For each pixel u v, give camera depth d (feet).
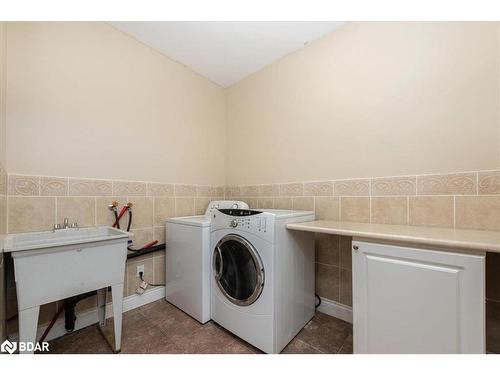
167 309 5.89
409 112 4.57
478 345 2.62
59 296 3.60
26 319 3.32
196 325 5.16
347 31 5.46
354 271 3.57
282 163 6.82
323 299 5.77
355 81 5.32
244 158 7.98
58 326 4.73
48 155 4.68
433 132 4.30
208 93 8.12
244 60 7.04
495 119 3.73
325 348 4.37
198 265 5.28
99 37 5.44
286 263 4.46
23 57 4.41
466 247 2.64
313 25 5.56
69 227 4.89
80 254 3.80
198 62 7.16
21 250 3.21
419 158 4.46
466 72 3.98
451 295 2.77
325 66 5.88
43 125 4.62
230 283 4.87
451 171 4.12
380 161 4.94
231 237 4.75
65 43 4.93
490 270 3.79
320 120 5.97
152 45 6.37
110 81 5.62
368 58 5.12
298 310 4.87
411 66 4.55
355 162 5.32
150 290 6.27
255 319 4.32
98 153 5.40
